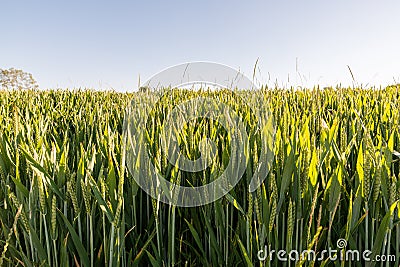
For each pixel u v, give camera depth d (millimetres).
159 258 1238
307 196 1202
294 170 1221
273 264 1174
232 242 1244
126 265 1248
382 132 2102
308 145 1393
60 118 3064
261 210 1134
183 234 1453
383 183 1155
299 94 4098
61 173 1276
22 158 1541
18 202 1176
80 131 2182
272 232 1215
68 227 1123
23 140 1764
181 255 1418
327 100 3527
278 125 1808
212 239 1246
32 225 1183
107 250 1137
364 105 2939
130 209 1385
